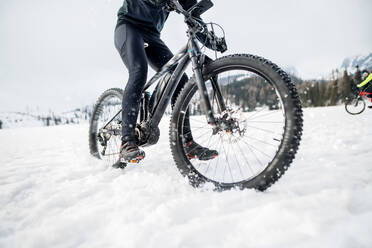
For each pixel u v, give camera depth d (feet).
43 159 7.92
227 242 1.99
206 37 4.00
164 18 5.31
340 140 6.42
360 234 1.75
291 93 3.02
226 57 3.66
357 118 14.21
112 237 2.28
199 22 4.10
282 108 3.10
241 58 3.48
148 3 4.64
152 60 5.57
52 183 4.52
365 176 3.27
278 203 2.47
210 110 3.59
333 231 1.88
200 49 4.01
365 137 6.63
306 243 1.79
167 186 3.59
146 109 5.19
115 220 2.64
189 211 2.69
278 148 3.13
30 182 4.53
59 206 3.30
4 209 3.31
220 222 2.32
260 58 3.34
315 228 1.95
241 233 2.09
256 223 2.20
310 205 2.40
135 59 4.56
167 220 2.45
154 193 3.42
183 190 3.54
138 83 4.51
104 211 2.91
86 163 6.16
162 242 2.06
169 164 5.52
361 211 2.21
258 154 5.77
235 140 3.96
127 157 4.36
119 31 4.78
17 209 3.28
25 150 11.19
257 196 2.96
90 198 3.47
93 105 7.07
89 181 4.42
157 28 5.25
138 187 3.76
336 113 21.68
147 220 2.52
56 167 6.26
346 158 4.42
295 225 2.09
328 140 6.64
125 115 4.48
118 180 4.26
